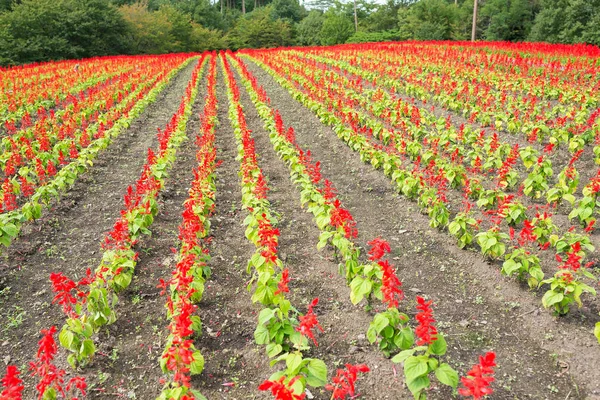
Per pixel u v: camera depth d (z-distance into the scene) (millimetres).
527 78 17609
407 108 13148
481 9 59469
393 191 9156
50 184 8711
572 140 10297
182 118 14219
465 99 15023
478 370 3014
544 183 7859
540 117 11367
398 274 6414
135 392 4539
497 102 14188
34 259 6941
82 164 9812
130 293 6051
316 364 3943
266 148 12438
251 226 6797
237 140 12359
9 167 8703
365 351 4953
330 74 22172
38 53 41125
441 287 6090
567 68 18516
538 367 4703
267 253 5145
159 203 8820
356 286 4965
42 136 11688
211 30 72625
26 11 41406
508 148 9922
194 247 5961
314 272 6500
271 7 90500
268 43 69812
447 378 3645
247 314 5641
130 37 52656
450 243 7109
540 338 5098
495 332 5227
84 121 14656
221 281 6332
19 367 4875
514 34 55062
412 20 58312
